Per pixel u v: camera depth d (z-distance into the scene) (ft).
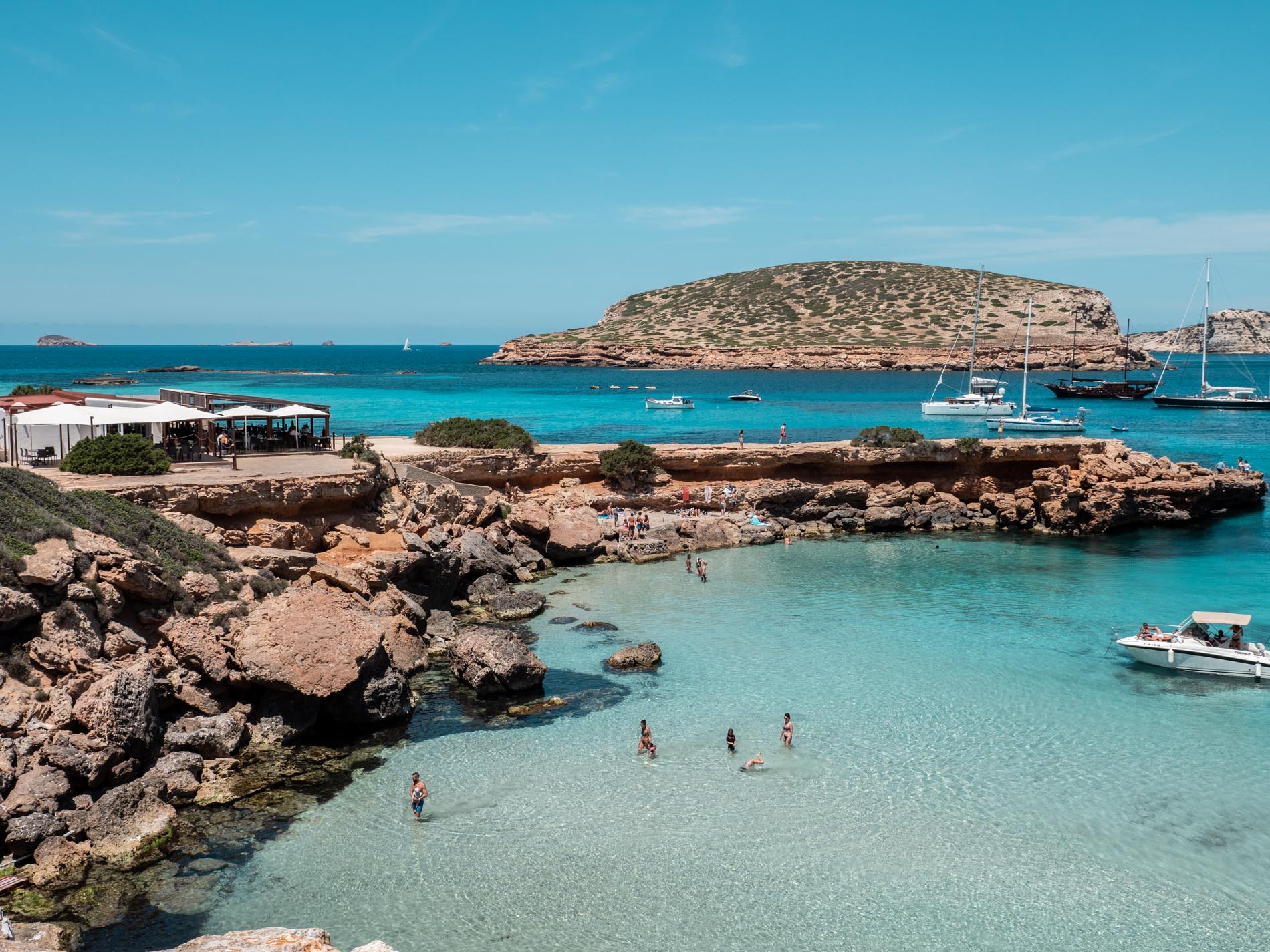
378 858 73.72
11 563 85.66
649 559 176.35
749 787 85.87
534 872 72.38
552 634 130.41
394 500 155.02
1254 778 87.81
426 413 389.19
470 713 102.63
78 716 79.56
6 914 64.49
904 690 109.40
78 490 111.34
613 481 213.46
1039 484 208.13
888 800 83.56
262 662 94.12
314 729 97.81
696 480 222.07
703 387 597.11
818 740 95.96
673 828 78.95
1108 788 85.92
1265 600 147.95
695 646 125.18
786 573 167.73
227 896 68.23
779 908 68.18
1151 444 328.90
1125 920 67.00
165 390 221.25
